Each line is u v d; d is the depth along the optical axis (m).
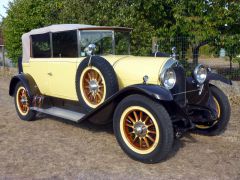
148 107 4.16
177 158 4.54
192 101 5.25
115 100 4.60
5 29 15.18
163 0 9.83
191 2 9.27
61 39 5.77
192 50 9.91
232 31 9.55
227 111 5.32
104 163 4.39
